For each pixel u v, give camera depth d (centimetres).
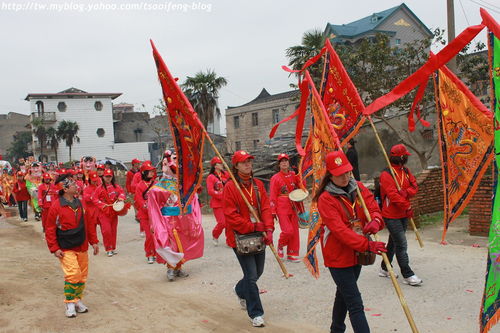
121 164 4531
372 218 443
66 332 573
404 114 1977
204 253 1023
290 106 3509
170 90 646
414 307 586
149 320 607
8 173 2525
